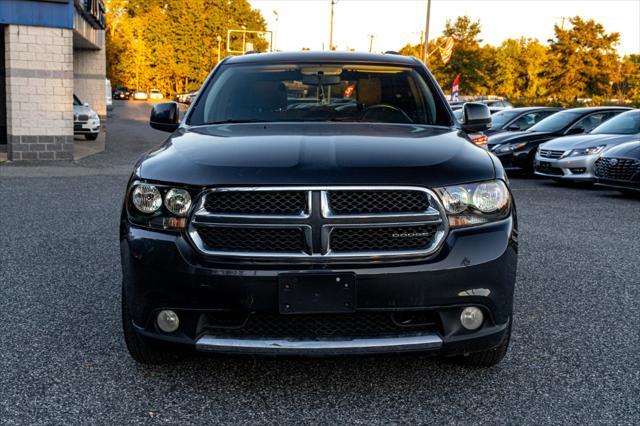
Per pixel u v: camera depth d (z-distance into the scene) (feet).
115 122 113.70
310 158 9.75
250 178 9.29
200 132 12.14
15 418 9.37
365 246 9.26
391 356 9.41
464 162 10.04
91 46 77.25
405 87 14.29
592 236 22.91
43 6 49.49
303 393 10.25
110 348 12.10
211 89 14.32
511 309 10.25
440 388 10.43
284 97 13.80
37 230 23.07
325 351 9.17
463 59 156.66
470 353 9.82
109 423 9.26
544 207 30.07
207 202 9.37
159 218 9.58
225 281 9.12
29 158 50.80
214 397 10.10
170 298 9.35
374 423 9.29
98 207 28.58
